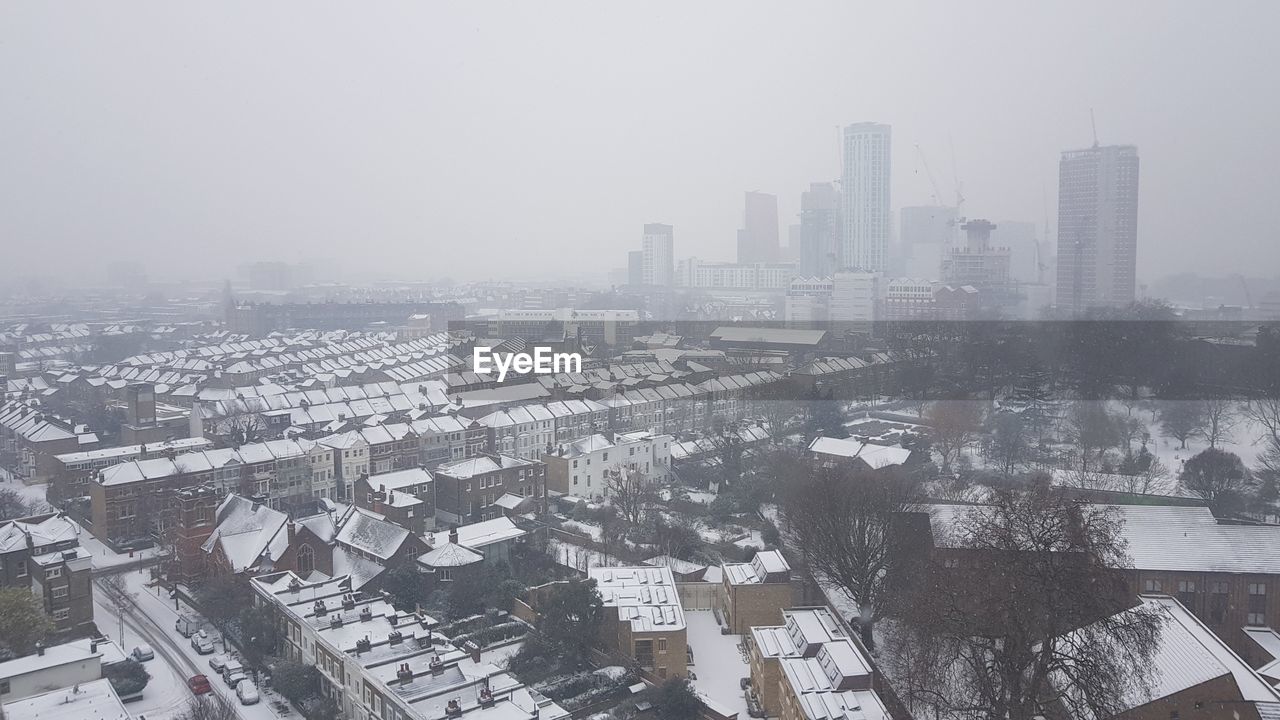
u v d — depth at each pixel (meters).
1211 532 113.88
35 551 123.69
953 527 117.81
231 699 105.25
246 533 133.62
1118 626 76.81
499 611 118.75
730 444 187.50
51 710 86.62
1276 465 163.38
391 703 85.75
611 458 181.62
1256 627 107.81
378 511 148.50
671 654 105.00
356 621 105.00
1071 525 82.44
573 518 162.25
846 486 123.06
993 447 188.00
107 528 158.38
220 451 176.12
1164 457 179.75
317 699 101.56
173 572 139.62
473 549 132.50
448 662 92.00
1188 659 81.56
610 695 99.50
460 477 160.38
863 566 114.12
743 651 111.75
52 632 114.75
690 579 130.12
